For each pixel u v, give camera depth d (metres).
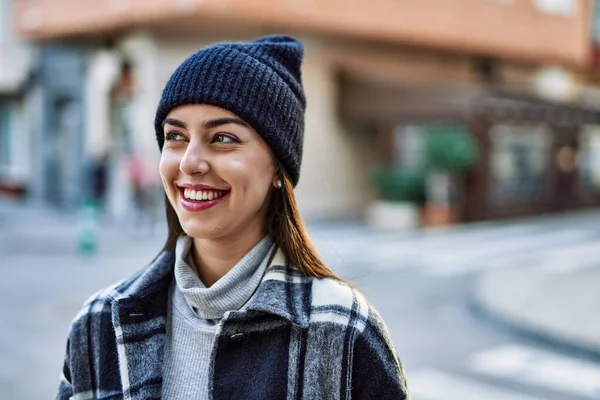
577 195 19.05
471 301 8.34
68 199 17.66
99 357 1.43
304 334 1.34
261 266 1.42
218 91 1.33
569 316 7.36
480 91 16.48
